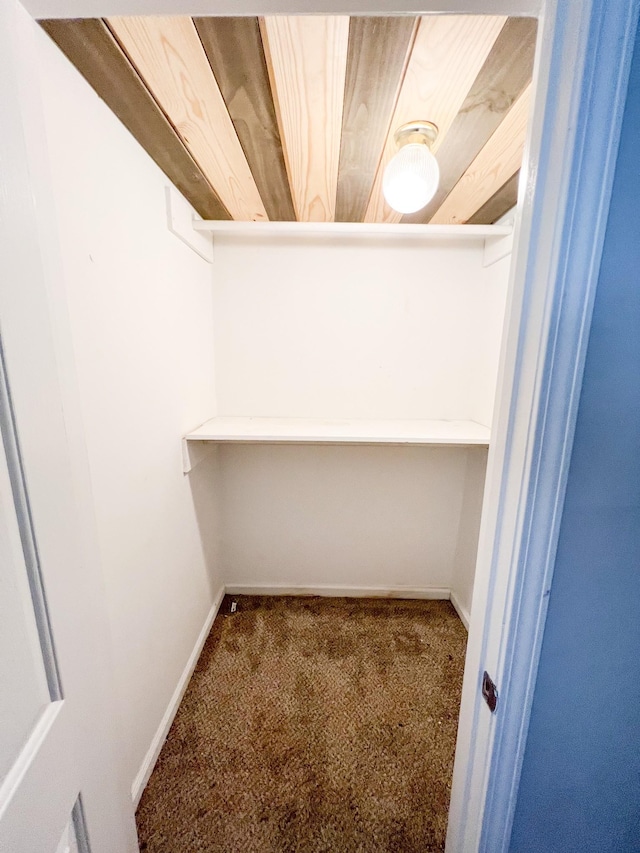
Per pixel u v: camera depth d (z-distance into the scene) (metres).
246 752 1.12
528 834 0.51
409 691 1.35
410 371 1.68
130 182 0.92
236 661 1.48
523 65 0.67
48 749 0.40
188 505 1.38
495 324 1.47
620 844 0.53
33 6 0.45
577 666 0.46
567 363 0.38
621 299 0.37
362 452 1.80
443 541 1.89
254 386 1.70
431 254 1.58
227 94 0.77
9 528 0.36
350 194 1.22
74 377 0.60
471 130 0.87
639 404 0.40
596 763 0.49
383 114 0.82
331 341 1.67
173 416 1.22
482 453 1.57
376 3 0.40
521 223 0.42
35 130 0.50
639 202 0.36
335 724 1.22
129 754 0.95
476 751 0.52
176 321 1.24
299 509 1.87
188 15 0.43
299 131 0.89
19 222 0.39
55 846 0.40
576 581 0.43
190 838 0.92
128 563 0.93
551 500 0.40
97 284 0.79
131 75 0.72
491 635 0.48
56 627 0.43
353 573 1.95
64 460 0.46
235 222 1.36
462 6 0.39
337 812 0.98
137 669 0.99
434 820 0.97
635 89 0.34
